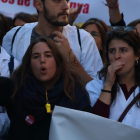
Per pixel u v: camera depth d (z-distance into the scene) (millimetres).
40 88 6980
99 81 7797
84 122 6176
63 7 9250
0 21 11109
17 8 12406
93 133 6156
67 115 6199
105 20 12516
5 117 7461
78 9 11641
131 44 7352
